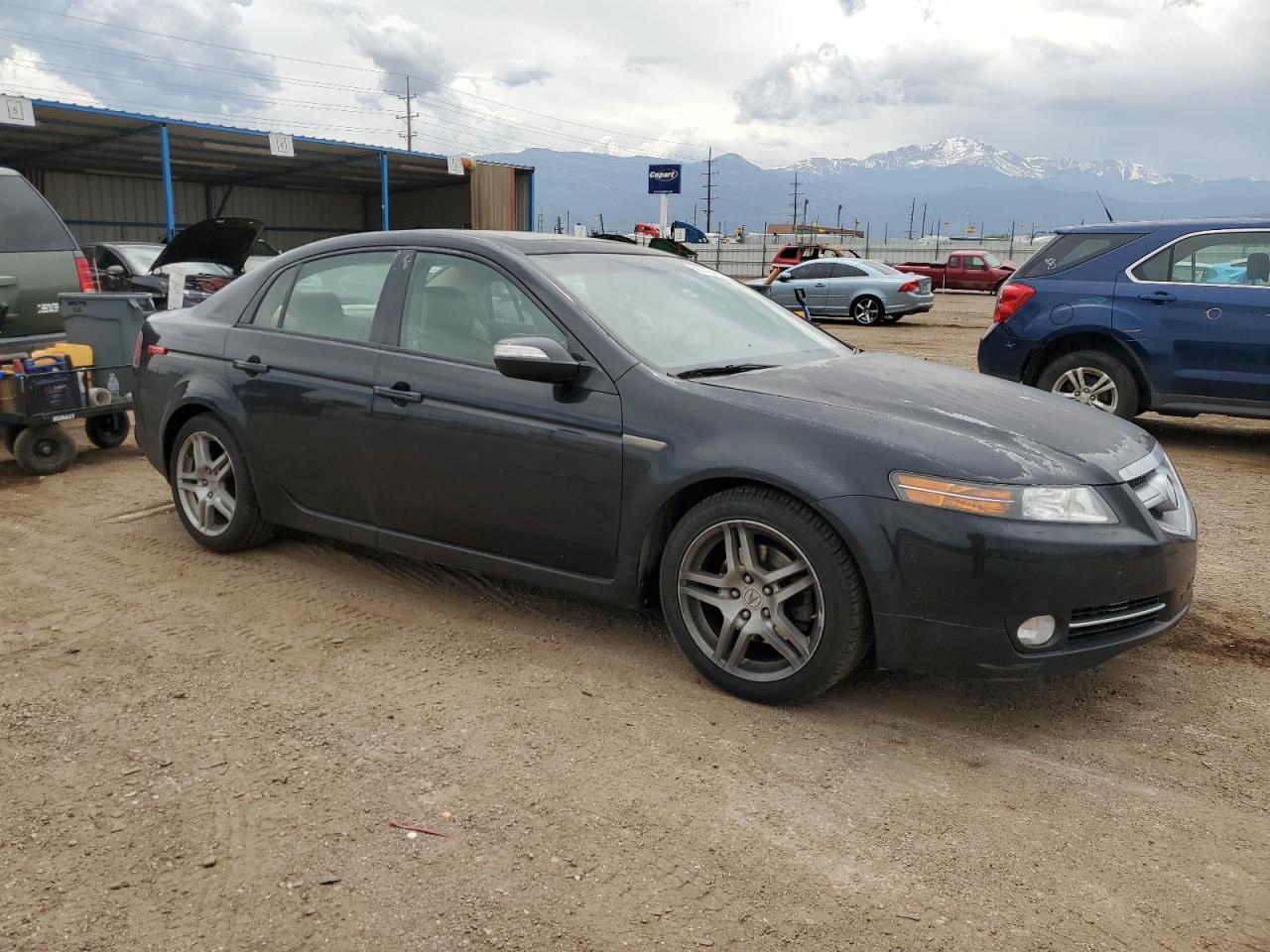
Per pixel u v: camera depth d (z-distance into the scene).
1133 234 7.51
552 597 4.19
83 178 29.66
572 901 2.22
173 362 4.65
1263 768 2.88
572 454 3.40
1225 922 2.19
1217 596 4.33
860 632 3.00
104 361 6.64
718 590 3.24
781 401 3.19
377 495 3.96
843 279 20.53
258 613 3.99
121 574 4.45
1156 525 3.03
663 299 3.92
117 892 2.25
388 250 4.08
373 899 2.22
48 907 2.19
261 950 2.06
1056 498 2.88
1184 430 8.53
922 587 2.87
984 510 2.83
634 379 3.36
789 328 4.21
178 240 9.46
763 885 2.29
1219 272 7.17
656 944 2.09
